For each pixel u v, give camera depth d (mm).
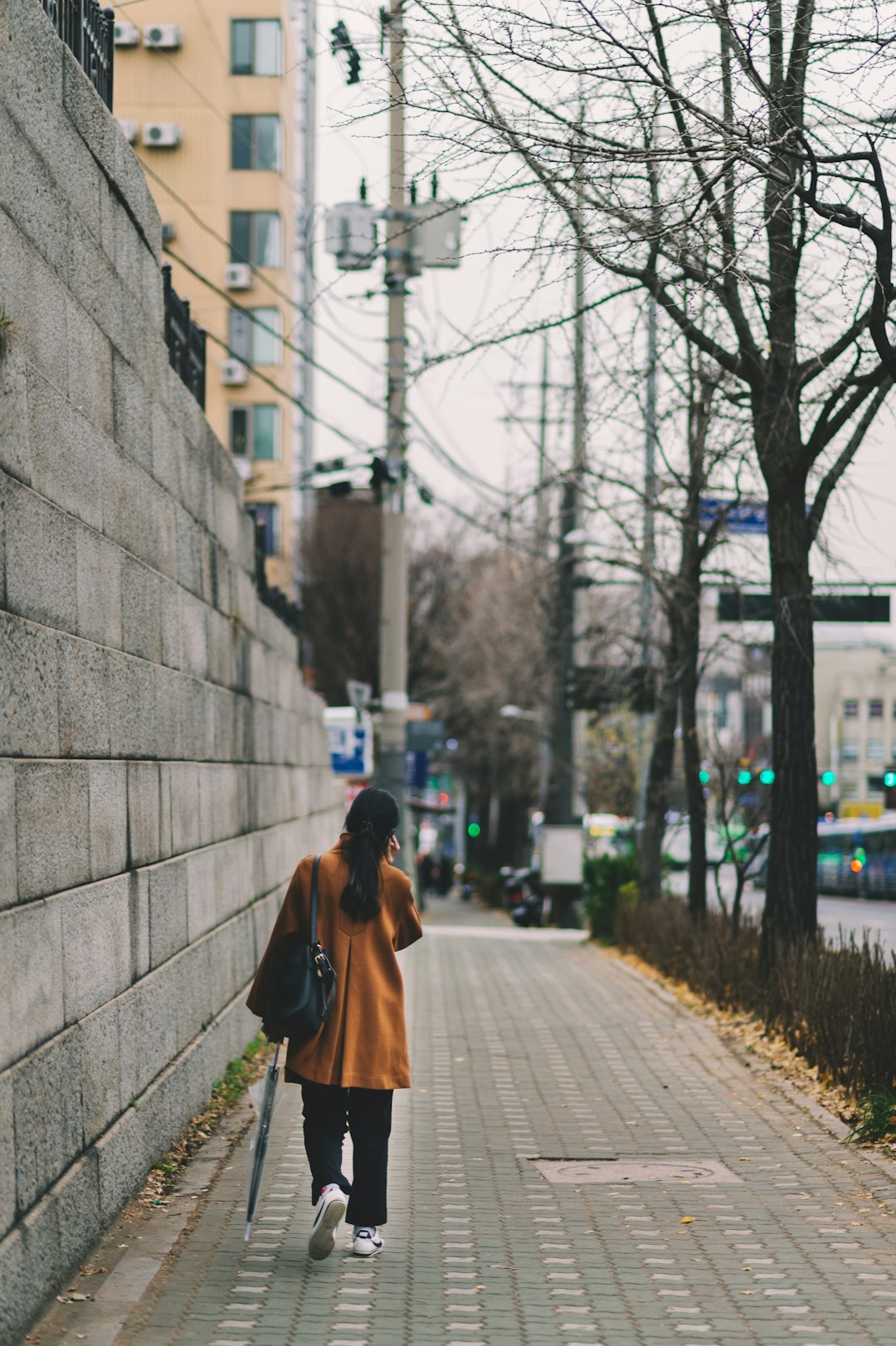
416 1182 7500
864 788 91125
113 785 6684
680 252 9109
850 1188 7363
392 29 8438
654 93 8852
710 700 28766
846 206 8688
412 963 19750
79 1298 5367
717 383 12664
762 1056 11445
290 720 15156
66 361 6188
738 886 16219
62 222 6180
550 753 38000
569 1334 5148
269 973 6117
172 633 8438
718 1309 5449
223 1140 8117
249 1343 5020
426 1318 5312
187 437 9180
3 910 4965
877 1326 5254
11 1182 4902
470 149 8344
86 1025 6000
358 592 48875
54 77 6070
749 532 16672
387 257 14984
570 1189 7348
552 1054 11727
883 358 8781
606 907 24062
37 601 5555
